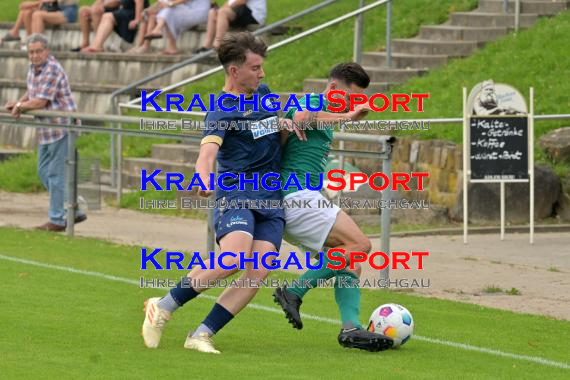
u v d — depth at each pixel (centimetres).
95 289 2734
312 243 2127
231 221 2033
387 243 2906
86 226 4009
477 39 5291
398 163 4312
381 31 5616
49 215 3831
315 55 5575
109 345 2081
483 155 3719
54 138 3762
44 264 3091
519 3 5231
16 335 2152
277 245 2075
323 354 2056
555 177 4094
